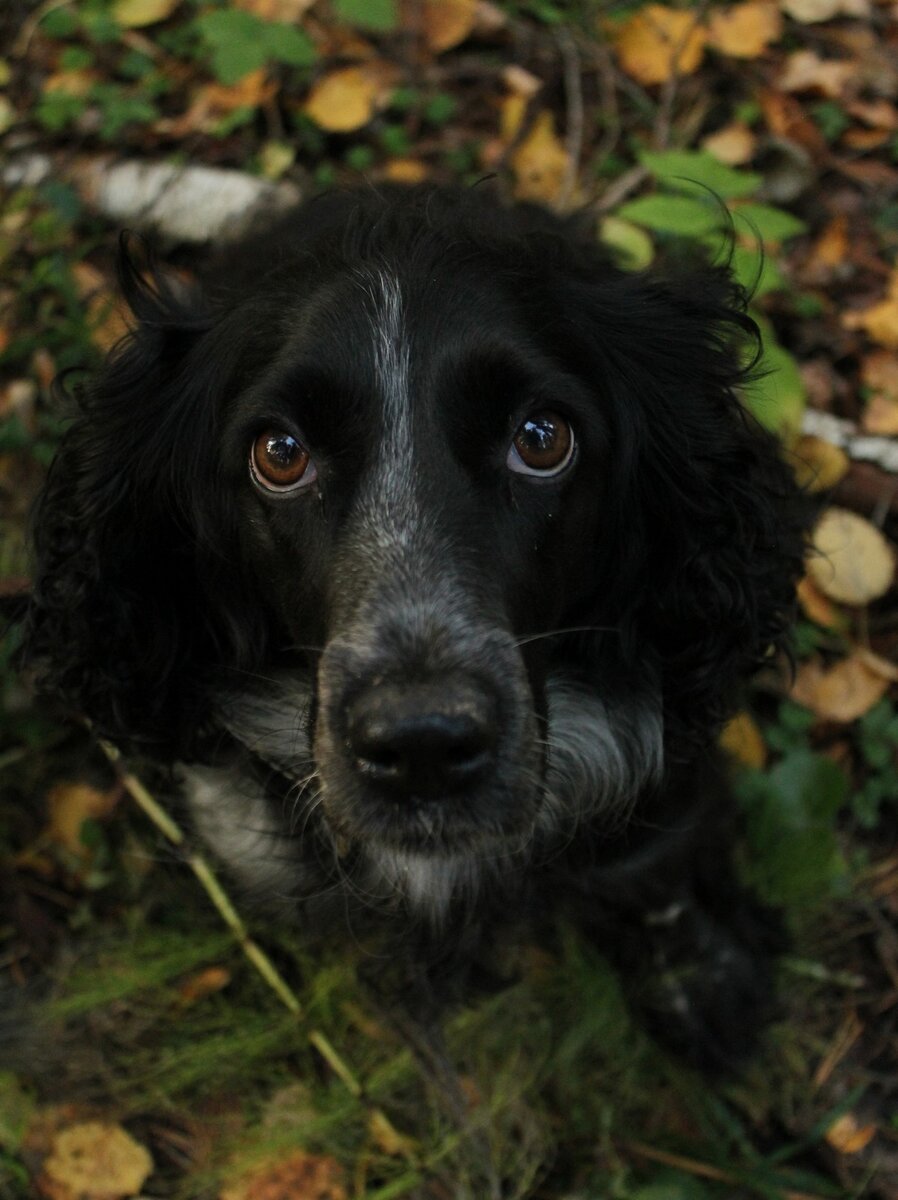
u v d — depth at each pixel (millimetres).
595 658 480
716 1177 536
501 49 781
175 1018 558
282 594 430
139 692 494
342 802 396
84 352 658
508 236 446
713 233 620
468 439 409
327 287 425
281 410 416
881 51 780
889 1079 557
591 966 562
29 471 649
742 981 563
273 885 521
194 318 468
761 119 747
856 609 623
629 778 495
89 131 740
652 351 456
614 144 746
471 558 399
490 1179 525
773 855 581
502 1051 549
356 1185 531
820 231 718
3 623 553
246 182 704
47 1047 550
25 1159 532
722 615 476
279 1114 539
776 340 679
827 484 625
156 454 463
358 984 548
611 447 445
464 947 519
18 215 712
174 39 777
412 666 381
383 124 749
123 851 587
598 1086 553
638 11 777
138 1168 530
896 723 603
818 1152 544
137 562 479
